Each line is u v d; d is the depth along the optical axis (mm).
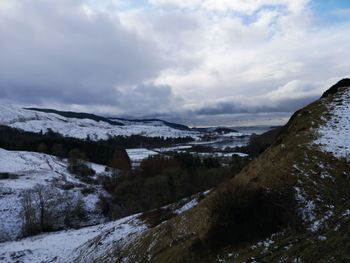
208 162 125625
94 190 113312
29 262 52219
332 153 28266
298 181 26109
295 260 19406
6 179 118750
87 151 188625
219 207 26375
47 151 183750
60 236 66750
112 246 44125
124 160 146125
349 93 39375
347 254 18156
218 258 23891
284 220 23547
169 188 97125
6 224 82688
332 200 23594
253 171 33625
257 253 21719
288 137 35062
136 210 91375
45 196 92375
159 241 34906
